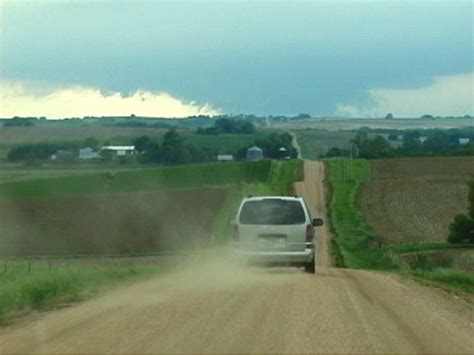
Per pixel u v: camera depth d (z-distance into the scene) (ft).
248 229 110.73
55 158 549.54
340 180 448.65
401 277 118.83
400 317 67.31
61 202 337.31
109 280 93.50
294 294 79.51
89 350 50.60
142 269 119.03
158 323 60.54
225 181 454.40
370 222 340.18
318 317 64.44
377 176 472.85
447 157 540.52
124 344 52.49
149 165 551.18
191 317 63.46
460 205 369.71
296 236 110.52
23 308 70.03
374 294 83.97
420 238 308.40
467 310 79.97
